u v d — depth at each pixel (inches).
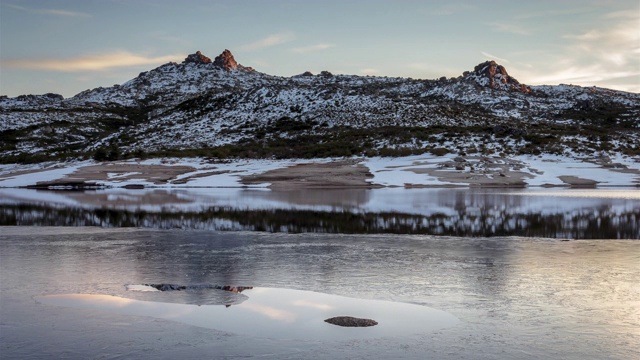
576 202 1365.7
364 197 1594.5
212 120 4889.3
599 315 389.4
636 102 7362.2
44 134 5620.1
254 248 684.7
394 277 512.1
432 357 314.3
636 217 1026.1
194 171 2709.2
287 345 335.3
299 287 476.7
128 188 2277.3
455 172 2465.6
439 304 420.5
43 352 325.4
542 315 390.3
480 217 1042.7
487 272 530.9
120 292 463.8
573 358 312.3
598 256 612.1
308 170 2625.5
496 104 6476.4
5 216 1133.7
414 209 1217.4
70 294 457.7
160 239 770.8
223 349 329.1
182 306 421.7
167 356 318.3
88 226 951.0
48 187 2407.7
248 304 425.1
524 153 2886.3
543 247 676.7
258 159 3063.5
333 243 722.2
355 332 358.3
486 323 374.0
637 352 320.2
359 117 4320.9
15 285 488.7
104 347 333.1
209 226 940.0
